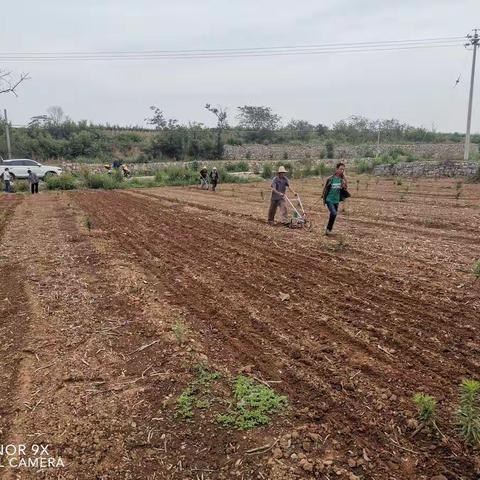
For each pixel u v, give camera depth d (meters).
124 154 54.69
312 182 30.98
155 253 10.04
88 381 4.86
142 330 5.96
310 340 5.58
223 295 7.18
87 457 3.80
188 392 4.54
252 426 4.05
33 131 56.59
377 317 6.19
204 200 20.92
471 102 35.16
